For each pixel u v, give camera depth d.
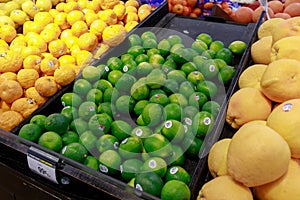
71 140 0.63
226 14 1.11
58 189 0.58
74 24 1.00
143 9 1.15
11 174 0.64
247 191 0.46
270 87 0.53
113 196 0.50
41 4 1.09
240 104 0.57
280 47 0.58
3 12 1.06
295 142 0.46
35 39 0.94
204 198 0.47
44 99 0.80
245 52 0.80
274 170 0.43
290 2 1.16
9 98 0.79
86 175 0.54
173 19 1.09
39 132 0.64
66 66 0.82
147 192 0.52
